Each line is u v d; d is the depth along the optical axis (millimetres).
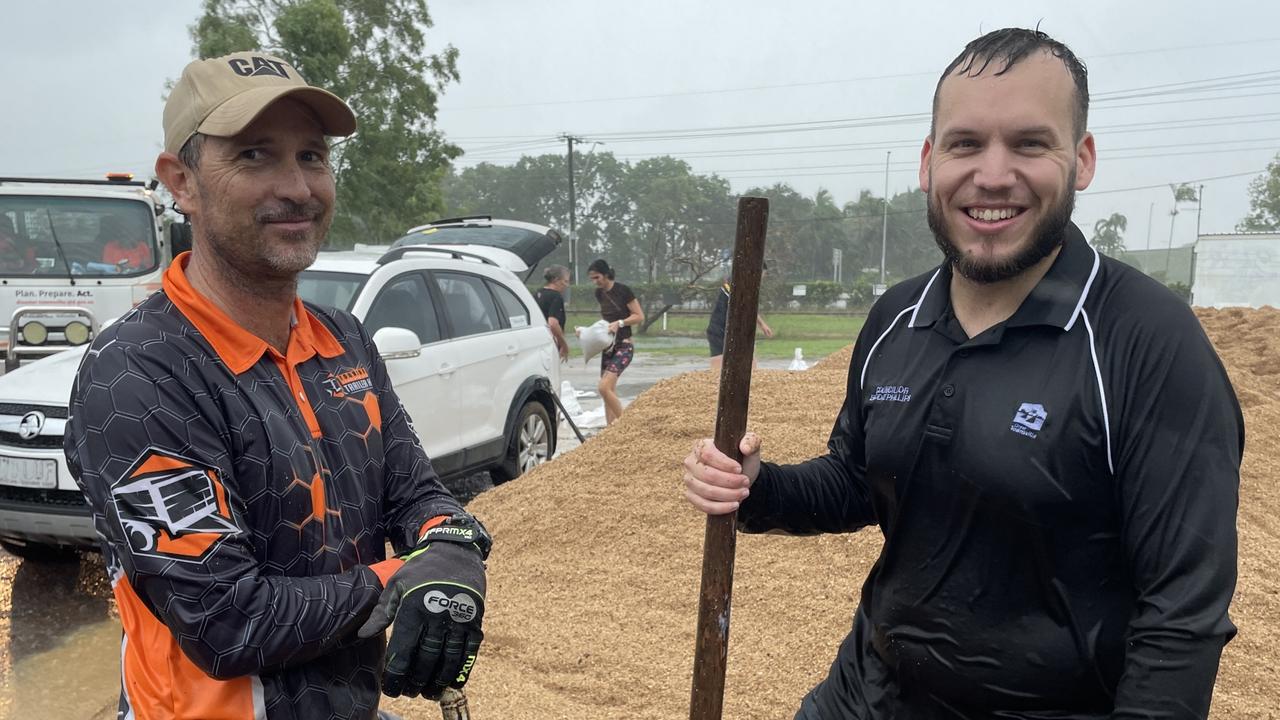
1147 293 1562
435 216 25594
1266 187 61250
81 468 1553
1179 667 1407
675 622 4117
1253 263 26781
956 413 1669
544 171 113188
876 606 1885
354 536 1783
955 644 1698
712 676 1967
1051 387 1577
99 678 4105
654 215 101188
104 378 1547
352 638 1701
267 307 1736
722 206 101438
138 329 1593
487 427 6906
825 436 5430
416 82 24844
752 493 1998
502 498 5762
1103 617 1576
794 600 4145
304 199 1711
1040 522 1571
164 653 1623
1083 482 1547
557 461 6098
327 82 22547
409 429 2006
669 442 5777
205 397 1592
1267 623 3652
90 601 5012
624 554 4809
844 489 2084
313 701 1678
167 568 1499
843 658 2061
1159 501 1462
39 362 5500
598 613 4230
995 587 1647
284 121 1691
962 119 1635
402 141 24531
